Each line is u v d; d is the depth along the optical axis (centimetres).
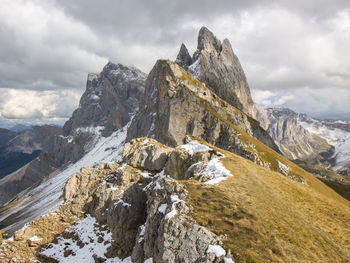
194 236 2283
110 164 6381
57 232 4797
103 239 4503
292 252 2134
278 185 4000
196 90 16688
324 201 3941
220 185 3312
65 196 5962
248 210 2638
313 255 2170
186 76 17525
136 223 4475
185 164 5322
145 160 6125
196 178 4066
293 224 2609
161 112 16350
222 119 14325
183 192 3034
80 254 4275
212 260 2056
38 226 4784
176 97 15425
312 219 2973
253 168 4688
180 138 14725
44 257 4206
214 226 2388
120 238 4259
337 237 2639
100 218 4953
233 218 2492
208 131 14000
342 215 3406
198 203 2773
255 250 2091
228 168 4241
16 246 4297
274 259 2011
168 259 2275
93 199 5431
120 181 5388
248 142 12169
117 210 4531
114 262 4025
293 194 3784
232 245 2142
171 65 16900
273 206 2945
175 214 2584
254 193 3219
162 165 5994
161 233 2538
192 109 14900
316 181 9562
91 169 6338
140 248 3275
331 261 2142
